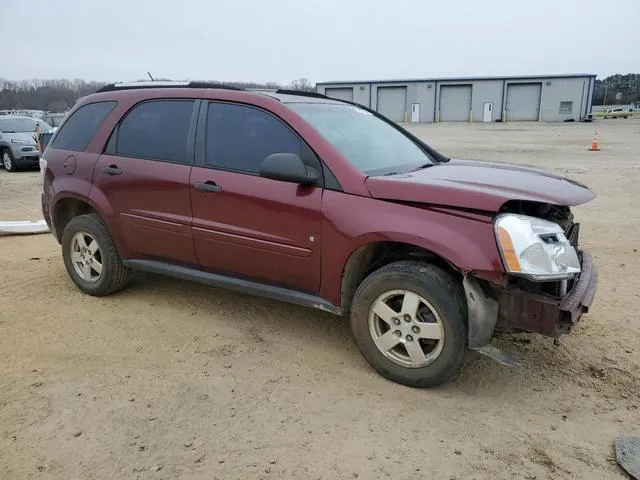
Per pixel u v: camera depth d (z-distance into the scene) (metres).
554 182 3.73
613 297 5.15
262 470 2.73
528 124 51.88
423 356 3.43
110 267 4.85
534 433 3.08
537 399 3.43
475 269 3.14
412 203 3.37
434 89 60.50
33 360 3.84
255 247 3.94
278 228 3.80
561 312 3.16
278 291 3.99
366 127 4.46
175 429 3.05
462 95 59.97
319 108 4.27
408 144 4.70
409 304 3.41
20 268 5.95
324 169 3.67
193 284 5.40
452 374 3.37
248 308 4.81
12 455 2.82
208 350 4.02
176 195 4.27
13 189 12.45
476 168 4.25
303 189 3.70
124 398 3.36
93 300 4.99
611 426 3.15
